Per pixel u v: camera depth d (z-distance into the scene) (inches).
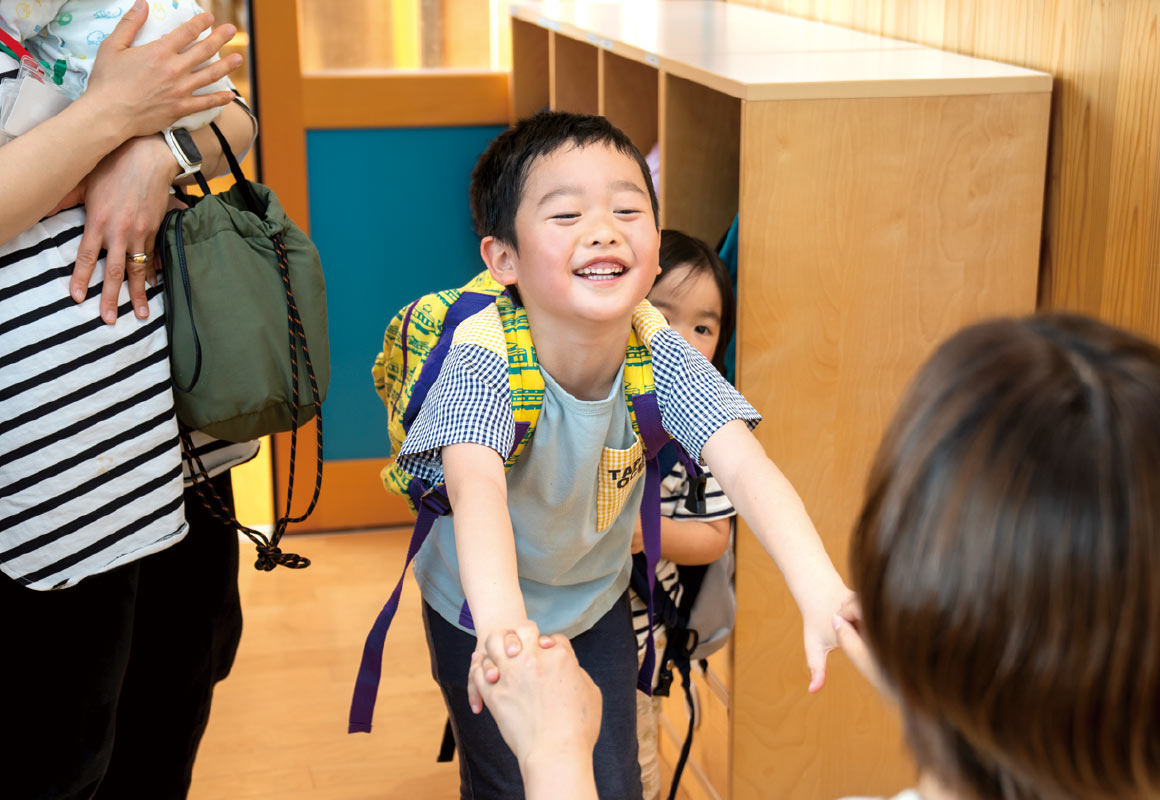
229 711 86.0
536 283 41.8
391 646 95.3
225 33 48.1
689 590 63.1
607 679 52.6
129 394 45.8
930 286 62.7
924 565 19.6
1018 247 63.2
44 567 44.9
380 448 116.5
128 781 56.5
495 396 41.4
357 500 116.6
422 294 115.1
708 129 74.5
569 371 44.3
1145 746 18.4
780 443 63.1
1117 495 18.1
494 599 35.0
